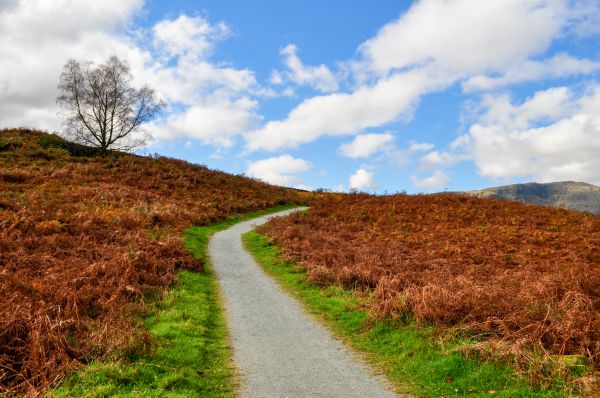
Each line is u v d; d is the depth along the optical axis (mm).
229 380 9445
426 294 12820
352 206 38719
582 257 23234
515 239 27203
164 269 17984
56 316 11344
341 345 11781
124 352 9758
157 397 8133
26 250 17234
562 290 13680
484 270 20203
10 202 24641
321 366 10297
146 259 18016
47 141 48969
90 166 43438
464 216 33875
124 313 12602
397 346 11242
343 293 16766
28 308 11016
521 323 10766
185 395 8305
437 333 11336
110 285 14555
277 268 21266
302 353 11141
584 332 9953
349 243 25750
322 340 12141
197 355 10391
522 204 38875
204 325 12883
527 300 12375
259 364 10375
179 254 20359
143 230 23734
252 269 21094
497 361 9336
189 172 49781
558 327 10117
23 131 52625
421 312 12180
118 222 24422
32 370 8688
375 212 36000
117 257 17297
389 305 13102
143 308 13297
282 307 15336
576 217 33531
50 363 8953
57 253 17500
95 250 18391
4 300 11617
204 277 18797
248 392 8875
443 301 12352
